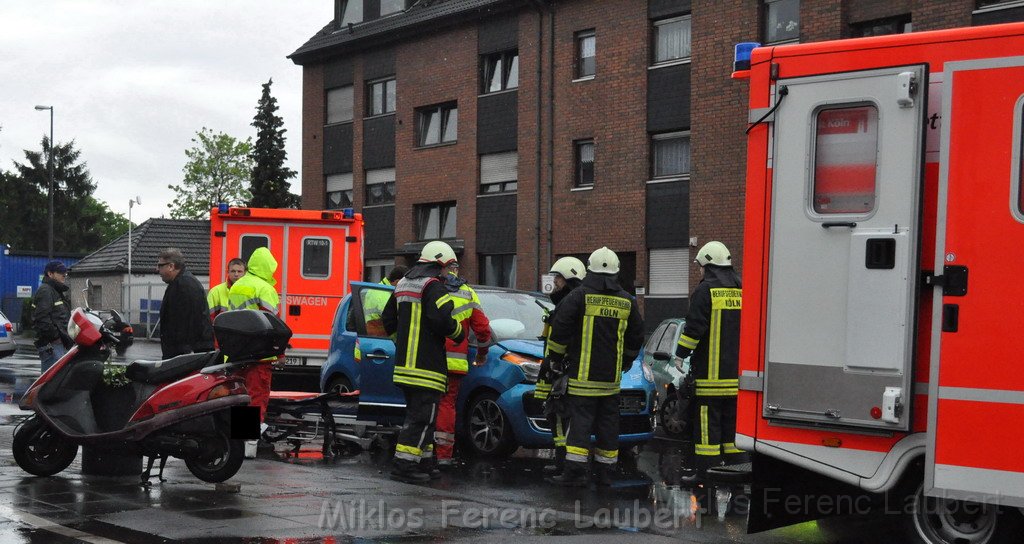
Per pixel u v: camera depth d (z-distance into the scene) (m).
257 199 59.84
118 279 47.72
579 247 28.23
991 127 5.84
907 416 6.04
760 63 6.61
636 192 26.78
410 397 9.34
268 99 60.06
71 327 8.70
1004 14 20.19
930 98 6.10
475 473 9.93
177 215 80.06
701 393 9.55
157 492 8.20
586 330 9.21
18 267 53.97
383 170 35.06
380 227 34.91
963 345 5.87
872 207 6.22
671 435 13.59
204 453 8.34
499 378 10.77
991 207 5.82
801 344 6.43
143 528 6.88
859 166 6.29
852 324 6.20
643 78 26.59
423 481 9.27
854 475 6.28
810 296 6.41
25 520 7.07
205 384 8.30
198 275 48.53
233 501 7.89
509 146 30.27
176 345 9.77
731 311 9.58
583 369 9.20
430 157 32.88
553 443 10.59
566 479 9.21
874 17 21.98
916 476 6.28
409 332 9.34
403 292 9.41
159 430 8.30
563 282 10.12
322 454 11.16
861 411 6.20
